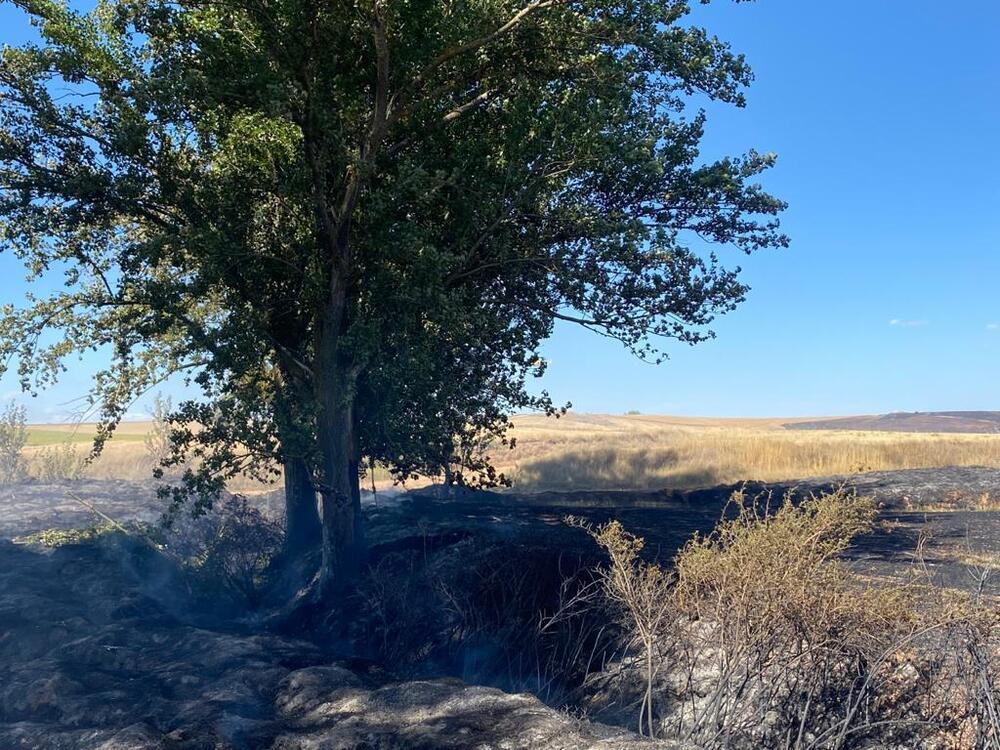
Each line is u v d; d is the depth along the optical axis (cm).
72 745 717
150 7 1133
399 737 664
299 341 1357
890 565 1195
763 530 684
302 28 1113
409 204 1227
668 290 1258
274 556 1566
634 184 1266
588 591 991
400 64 1141
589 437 4844
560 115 1181
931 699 650
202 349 1164
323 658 941
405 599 1114
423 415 1297
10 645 1044
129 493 2319
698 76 1181
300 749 677
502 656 980
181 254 1231
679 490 2700
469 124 1281
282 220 1274
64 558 1453
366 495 2745
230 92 1159
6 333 1245
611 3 1141
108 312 1312
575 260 1264
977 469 2494
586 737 623
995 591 875
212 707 775
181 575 1420
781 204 1303
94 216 1230
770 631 656
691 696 721
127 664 955
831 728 621
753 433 4659
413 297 1157
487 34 1158
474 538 1273
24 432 3094
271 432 1155
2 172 1177
